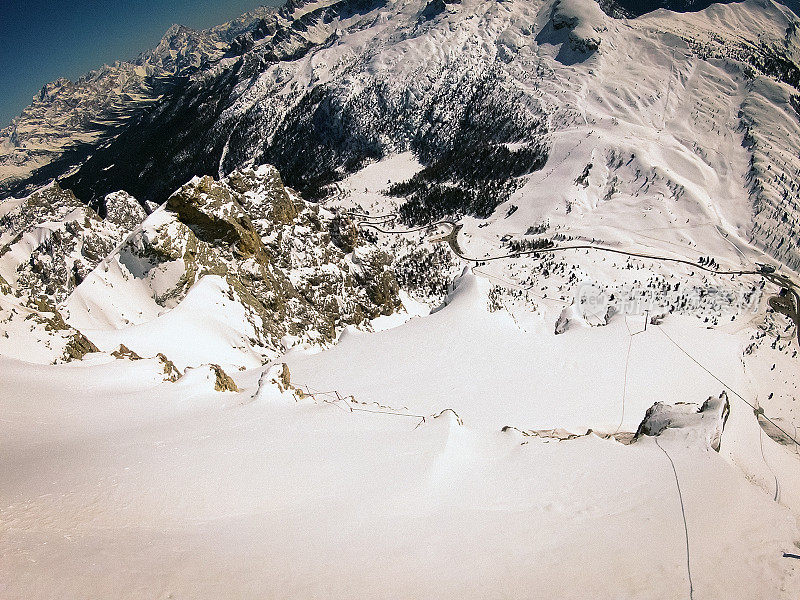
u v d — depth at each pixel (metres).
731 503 21.31
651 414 33.78
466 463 26.02
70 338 50.25
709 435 28.75
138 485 19.45
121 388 39.06
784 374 159.50
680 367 62.28
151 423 29.97
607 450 27.58
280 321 102.94
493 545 17.78
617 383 55.03
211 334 83.56
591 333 68.69
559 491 22.91
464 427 31.48
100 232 183.50
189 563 14.23
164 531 16.45
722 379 63.69
